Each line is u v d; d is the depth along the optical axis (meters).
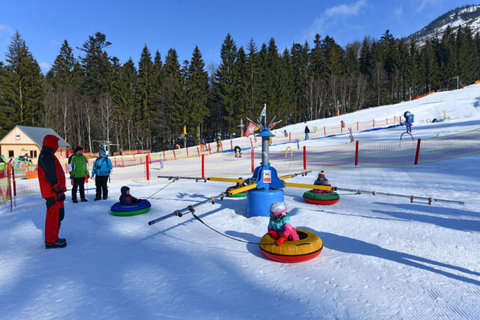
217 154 32.84
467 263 4.06
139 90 76.88
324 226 5.94
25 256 4.63
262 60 82.81
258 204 6.63
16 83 55.62
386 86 100.81
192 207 5.20
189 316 2.88
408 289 3.38
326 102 86.12
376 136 31.36
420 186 10.22
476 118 33.88
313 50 98.12
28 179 20.62
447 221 6.07
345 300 3.16
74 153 8.81
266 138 7.12
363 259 4.27
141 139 76.00
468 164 14.54
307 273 3.86
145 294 3.34
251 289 3.44
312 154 24.41
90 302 3.18
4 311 3.03
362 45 110.81
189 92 65.50
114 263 4.29
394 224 5.90
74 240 5.41
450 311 2.92
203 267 4.10
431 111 47.56
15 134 40.72
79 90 72.88
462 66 100.81
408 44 120.44
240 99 67.25
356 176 13.09
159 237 5.52
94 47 78.81
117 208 7.08
